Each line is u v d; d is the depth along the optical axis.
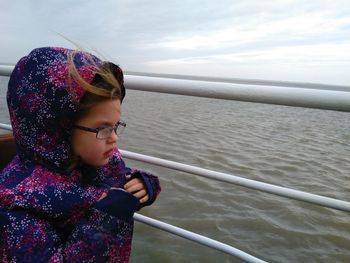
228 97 1.16
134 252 3.30
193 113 11.76
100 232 0.88
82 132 0.87
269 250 3.70
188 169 1.30
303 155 7.30
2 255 0.79
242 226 4.11
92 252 0.85
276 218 4.29
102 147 0.90
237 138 8.43
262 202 4.67
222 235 3.93
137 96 12.56
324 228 4.11
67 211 0.88
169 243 3.49
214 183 5.15
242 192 4.93
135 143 7.31
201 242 1.31
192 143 7.63
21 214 0.81
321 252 3.69
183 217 4.26
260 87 1.10
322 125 10.90
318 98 1.00
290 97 1.04
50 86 0.82
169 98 15.05
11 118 0.90
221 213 4.36
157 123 9.27
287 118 12.19
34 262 0.78
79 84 0.82
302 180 5.94
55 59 0.84
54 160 0.88
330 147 8.05
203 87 1.20
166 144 7.40
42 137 0.86
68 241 0.86
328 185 5.74
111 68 0.93
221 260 3.30
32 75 0.84
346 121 11.77
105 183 1.09
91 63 0.88
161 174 5.48
